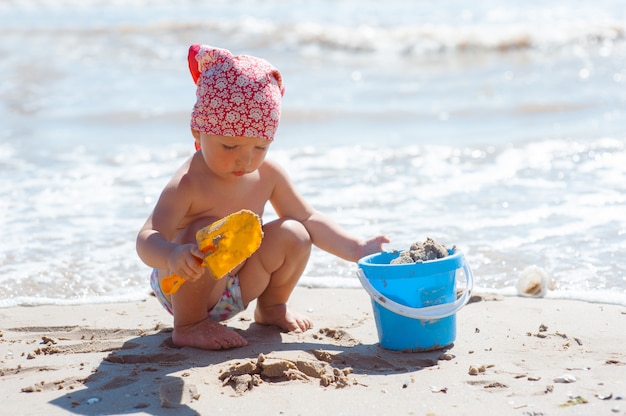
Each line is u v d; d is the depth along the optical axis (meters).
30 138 8.59
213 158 3.36
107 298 4.30
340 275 4.66
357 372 3.11
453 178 6.67
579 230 5.15
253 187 3.64
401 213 5.73
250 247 2.93
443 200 6.04
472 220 5.49
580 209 5.61
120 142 8.42
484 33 14.29
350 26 16.44
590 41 13.91
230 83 3.29
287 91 10.75
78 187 6.66
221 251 2.92
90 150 8.07
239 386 2.94
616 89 10.07
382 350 3.35
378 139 8.23
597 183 6.27
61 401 2.86
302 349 3.37
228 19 17.83
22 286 4.50
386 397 2.83
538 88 10.43
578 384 2.88
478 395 2.82
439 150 7.65
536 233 5.14
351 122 9.05
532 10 18.17
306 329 3.71
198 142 3.59
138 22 17.00
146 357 3.30
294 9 19.89
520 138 7.98
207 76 3.34
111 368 3.21
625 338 3.41
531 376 2.97
